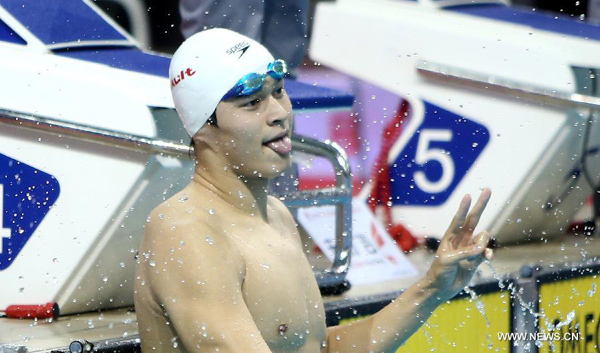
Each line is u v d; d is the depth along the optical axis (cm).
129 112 1480
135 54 1672
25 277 1520
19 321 1492
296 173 1797
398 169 2097
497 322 1719
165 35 2562
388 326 1218
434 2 2161
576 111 1986
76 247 1505
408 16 2114
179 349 1074
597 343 1909
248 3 1881
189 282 1027
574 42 2045
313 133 2152
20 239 1519
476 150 2041
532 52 2012
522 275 1761
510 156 2019
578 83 1994
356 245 1805
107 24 1717
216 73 1084
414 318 1212
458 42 2056
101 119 1483
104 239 1504
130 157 1491
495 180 2030
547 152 2003
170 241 1047
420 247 2041
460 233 1179
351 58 2156
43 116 1490
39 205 1513
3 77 1512
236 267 1057
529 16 2192
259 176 1099
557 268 1822
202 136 1101
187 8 1941
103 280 1528
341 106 1720
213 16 1903
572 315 1842
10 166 1513
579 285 1856
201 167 1113
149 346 1091
